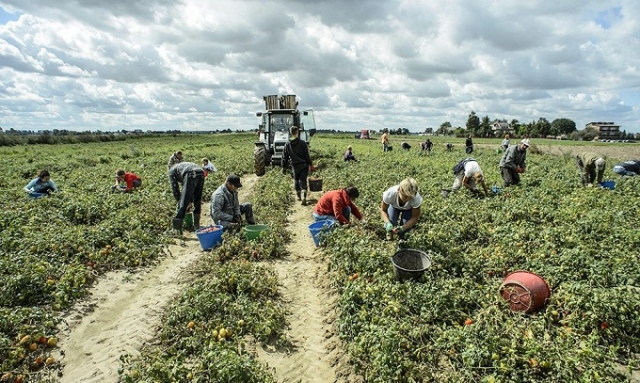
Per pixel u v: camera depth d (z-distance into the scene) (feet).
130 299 22.06
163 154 107.65
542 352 14.40
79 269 23.31
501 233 27.17
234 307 18.94
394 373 14.14
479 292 19.34
